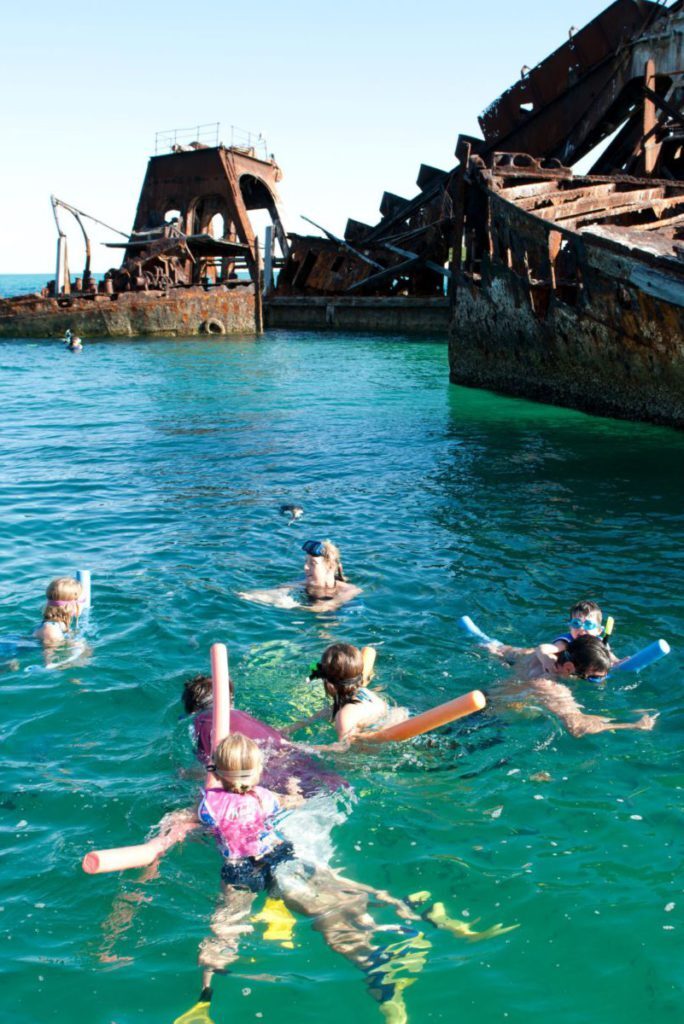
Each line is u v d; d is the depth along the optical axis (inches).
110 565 337.4
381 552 355.9
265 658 254.1
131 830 174.1
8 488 468.1
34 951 143.9
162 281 1541.6
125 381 962.1
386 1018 130.1
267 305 1770.4
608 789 189.2
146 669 246.4
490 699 229.3
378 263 1668.3
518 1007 132.3
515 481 478.9
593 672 234.7
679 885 158.1
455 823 178.2
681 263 561.3
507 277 723.4
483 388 830.5
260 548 362.6
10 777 192.7
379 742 202.7
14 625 275.4
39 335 1520.7
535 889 158.1
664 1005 132.3
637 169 997.2
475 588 313.1
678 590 308.2
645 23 1091.3
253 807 169.8
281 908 154.5
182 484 479.5
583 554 350.6
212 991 135.8
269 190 1760.6
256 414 731.4
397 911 153.3
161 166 1696.6
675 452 545.6
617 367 649.6
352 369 1072.2
